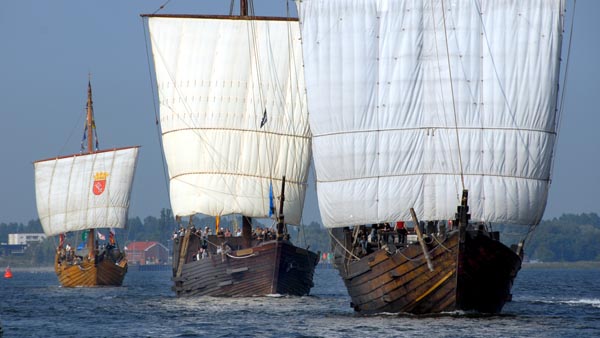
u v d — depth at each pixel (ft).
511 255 654.53
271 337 601.21
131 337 618.03
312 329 631.97
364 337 575.79
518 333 586.86
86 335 631.56
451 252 642.22
